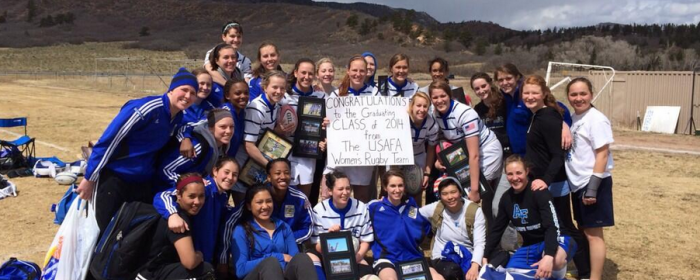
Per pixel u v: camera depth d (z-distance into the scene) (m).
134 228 4.81
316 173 6.73
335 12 168.00
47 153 13.26
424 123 6.41
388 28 132.62
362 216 5.86
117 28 175.12
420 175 6.46
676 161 13.08
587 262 5.97
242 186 6.05
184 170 5.27
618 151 14.46
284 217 5.69
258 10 191.75
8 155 10.83
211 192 5.18
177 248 4.80
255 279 5.09
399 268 5.52
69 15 179.75
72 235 4.87
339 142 6.35
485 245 5.74
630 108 19.62
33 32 151.00
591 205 5.60
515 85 6.35
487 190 6.39
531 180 5.67
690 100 18.55
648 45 96.56
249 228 5.36
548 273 5.23
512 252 6.19
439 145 6.50
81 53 95.00
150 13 198.88
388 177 5.80
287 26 165.62
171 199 4.92
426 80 38.94
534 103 5.71
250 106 5.98
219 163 5.24
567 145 5.59
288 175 5.58
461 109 6.21
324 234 5.44
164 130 4.92
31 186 9.81
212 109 5.62
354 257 5.38
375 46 119.12
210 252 5.23
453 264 5.63
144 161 4.95
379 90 7.07
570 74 35.22
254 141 6.01
